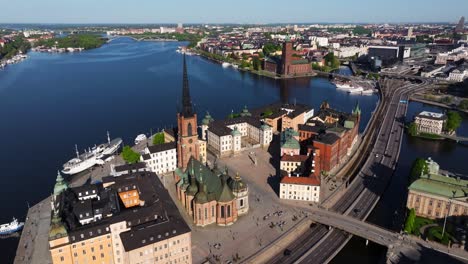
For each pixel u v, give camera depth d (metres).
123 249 139.00
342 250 159.75
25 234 164.50
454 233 160.75
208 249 155.12
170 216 151.12
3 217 185.88
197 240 160.88
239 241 160.12
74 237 134.25
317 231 170.38
